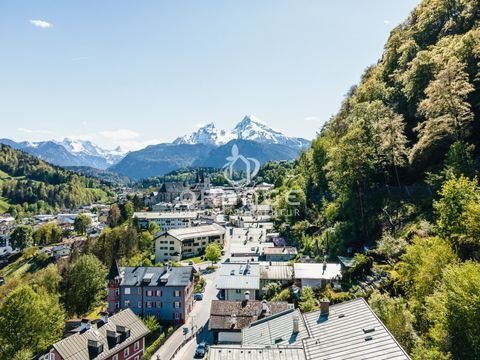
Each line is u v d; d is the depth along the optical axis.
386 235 79.25
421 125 82.62
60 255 194.50
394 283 59.59
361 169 92.88
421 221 73.56
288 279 94.12
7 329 78.25
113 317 71.56
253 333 46.44
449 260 46.75
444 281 41.12
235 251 135.38
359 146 92.81
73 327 90.31
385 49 156.75
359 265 76.19
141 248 170.75
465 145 68.69
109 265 147.50
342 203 105.19
